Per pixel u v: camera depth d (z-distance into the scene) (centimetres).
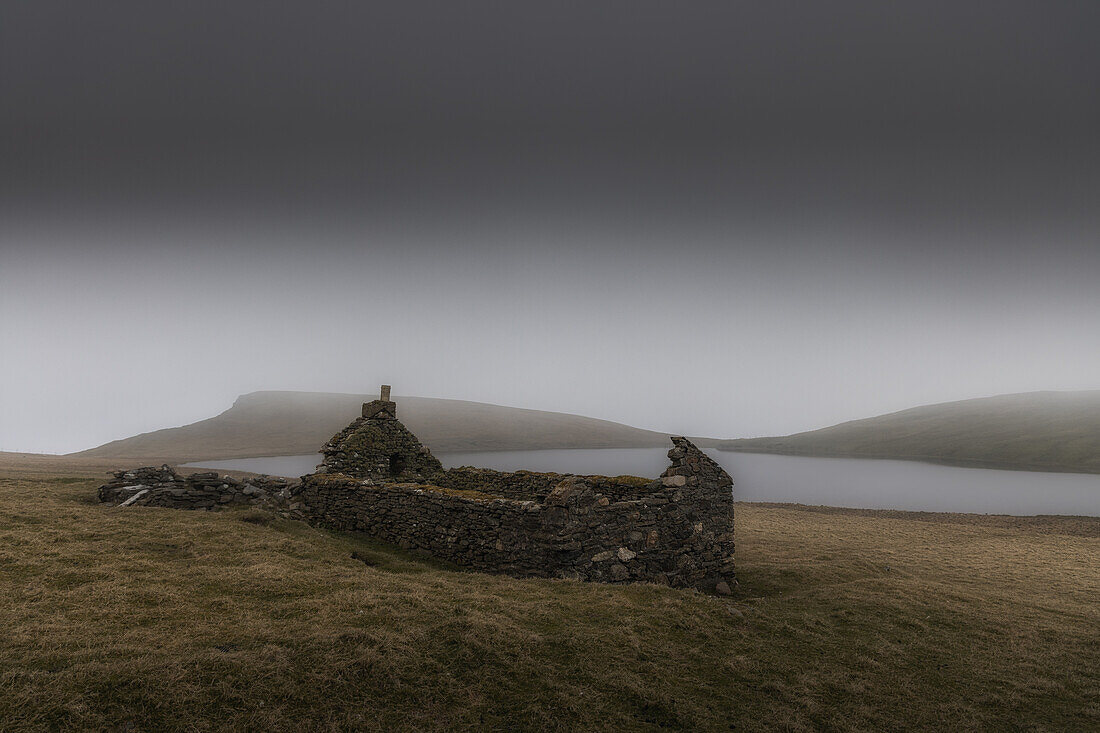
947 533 3078
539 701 822
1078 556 2480
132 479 1873
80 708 627
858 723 909
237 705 695
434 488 1747
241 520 1653
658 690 895
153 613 907
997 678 1111
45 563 1101
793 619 1326
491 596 1152
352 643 853
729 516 1861
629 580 1546
